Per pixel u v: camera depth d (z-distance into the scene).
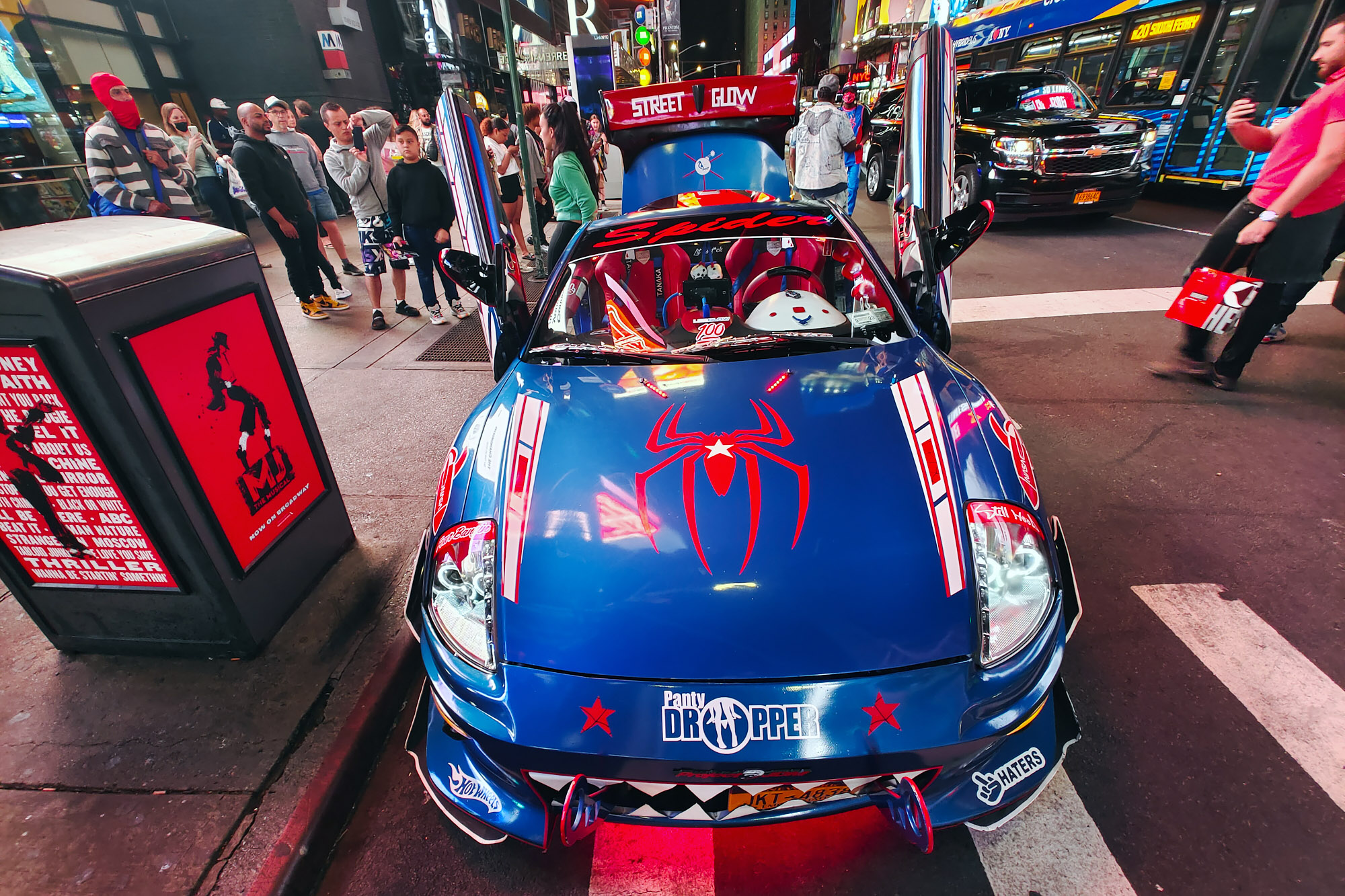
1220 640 1.89
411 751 1.51
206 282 1.73
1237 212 3.12
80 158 7.31
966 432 1.53
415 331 4.96
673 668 1.15
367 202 4.73
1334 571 2.13
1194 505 2.50
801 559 1.24
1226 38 7.00
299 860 1.43
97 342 1.47
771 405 1.61
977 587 1.25
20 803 1.57
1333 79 2.66
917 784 1.26
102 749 1.70
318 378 4.08
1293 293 3.62
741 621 1.17
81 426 1.56
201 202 7.59
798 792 1.21
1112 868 1.35
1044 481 2.71
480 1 21.17
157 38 10.88
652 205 2.50
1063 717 1.42
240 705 1.81
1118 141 6.51
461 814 1.40
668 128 4.11
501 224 3.23
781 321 1.94
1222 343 3.97
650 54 15.84
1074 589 1.41
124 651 1.99
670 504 1.36
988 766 1.33
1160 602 2.04
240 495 1.89
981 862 1.38
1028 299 4.92
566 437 1.57
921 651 1.16
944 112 2.86
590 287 2.14
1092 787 1.51
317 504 2.24
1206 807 1.45
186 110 11.50
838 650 1.15
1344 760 1.54
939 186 2.96
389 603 2.16
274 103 5.61
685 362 1.83
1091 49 8.54
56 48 8.88
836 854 1.42
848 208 7.08
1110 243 6.43
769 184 4.21
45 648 2.05
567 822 1.18
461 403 3.67
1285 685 1.74
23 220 6.55
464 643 1.28
